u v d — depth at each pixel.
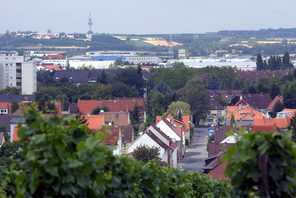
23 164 16.36
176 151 112.94
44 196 15.99
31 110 15.77
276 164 15.32
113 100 198.00
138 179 23.69
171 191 28.48
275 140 15.37
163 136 109.94
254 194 15.45
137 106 192.25
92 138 16.38
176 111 181.38
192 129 176.38
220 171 66.56
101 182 17.06
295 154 15.30
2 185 20.47
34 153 15.49
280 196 15.59
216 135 114.06
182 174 30.61
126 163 21.97
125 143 101.94
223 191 39.25
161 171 26.09
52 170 15.53
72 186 16.19
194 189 34.25
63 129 16.08
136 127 166.00
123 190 21.80
